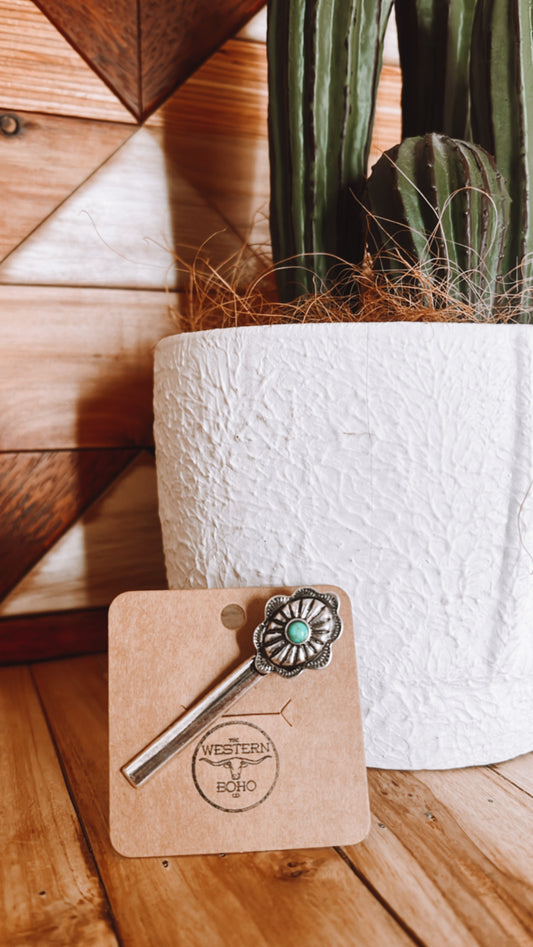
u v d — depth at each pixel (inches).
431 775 11.4
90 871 9.7
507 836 10.2
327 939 8.7
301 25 12.4
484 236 11.5
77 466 15.6
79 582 15.7
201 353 11.3
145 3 15.4
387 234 11.9
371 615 11.1
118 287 15.6
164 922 8.9
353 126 12.7
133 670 10.4
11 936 8.8
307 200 12.6
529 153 12.4
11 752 12.0
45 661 15.6
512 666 11.4
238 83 16.1
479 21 12.6
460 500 10.8
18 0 14.7
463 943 8.7
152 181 15.7
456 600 11.0
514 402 10.8
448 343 10.6
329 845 10.0
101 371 15.6
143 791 10.1
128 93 15.4
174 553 12.4
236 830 10.0
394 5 14.1
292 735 10.3
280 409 10.9
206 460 11.5
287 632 10.3
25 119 14.9
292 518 11.1
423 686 11.3
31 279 15.1
